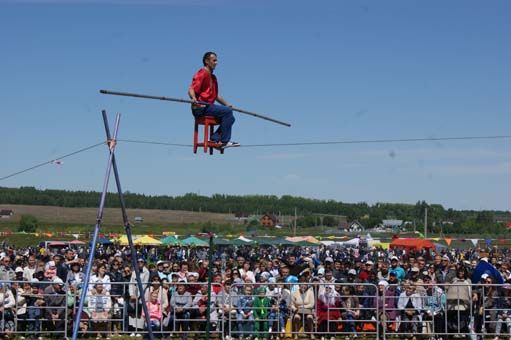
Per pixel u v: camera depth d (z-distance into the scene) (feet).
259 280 69.36
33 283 60.03
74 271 62.85
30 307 59.88
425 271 72.59
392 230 434.30
